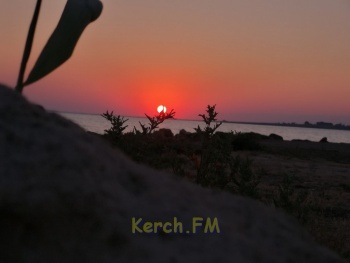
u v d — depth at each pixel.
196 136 4.85
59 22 1.74
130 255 0.88
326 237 4.59
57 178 0.86
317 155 21.62
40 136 0.91
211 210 1.10
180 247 0.94
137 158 4.10
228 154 4.64
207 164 4.61
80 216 0.87
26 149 0.87
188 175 4.81
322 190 9.74
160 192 1.03
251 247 1.02
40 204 0.83
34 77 1.70
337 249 4.20
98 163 0.95
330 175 12.62
